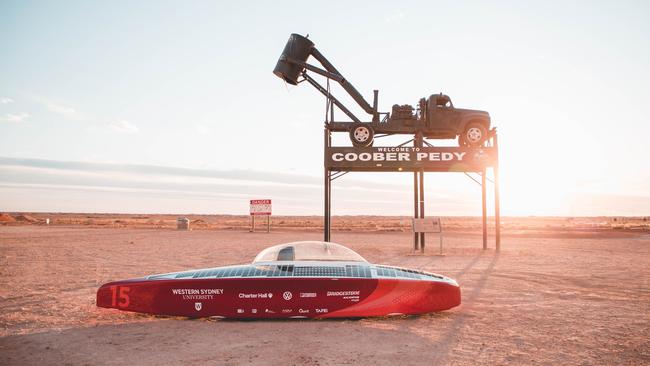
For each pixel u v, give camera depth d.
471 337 6.29
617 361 5.27
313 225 63.69
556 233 41.66
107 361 5.20
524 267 14.73
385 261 16.22
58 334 6.42
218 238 30.41
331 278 7.32
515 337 6.30
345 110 20.39
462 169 20.80
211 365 5.05
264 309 7.22
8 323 7.07
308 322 7.22
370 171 21.03
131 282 7.48
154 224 61.03
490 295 9.75
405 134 21.02
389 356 5.39
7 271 13.32
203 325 6.99
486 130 20.25
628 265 15.51
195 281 7.32
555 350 5.69
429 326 6.95
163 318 7.46
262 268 7.57
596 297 9.51
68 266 14.55
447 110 20.20
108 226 52.19
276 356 5.38
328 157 20.09
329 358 5.30
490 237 34.50
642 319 7.45
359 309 7.34
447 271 13.62
